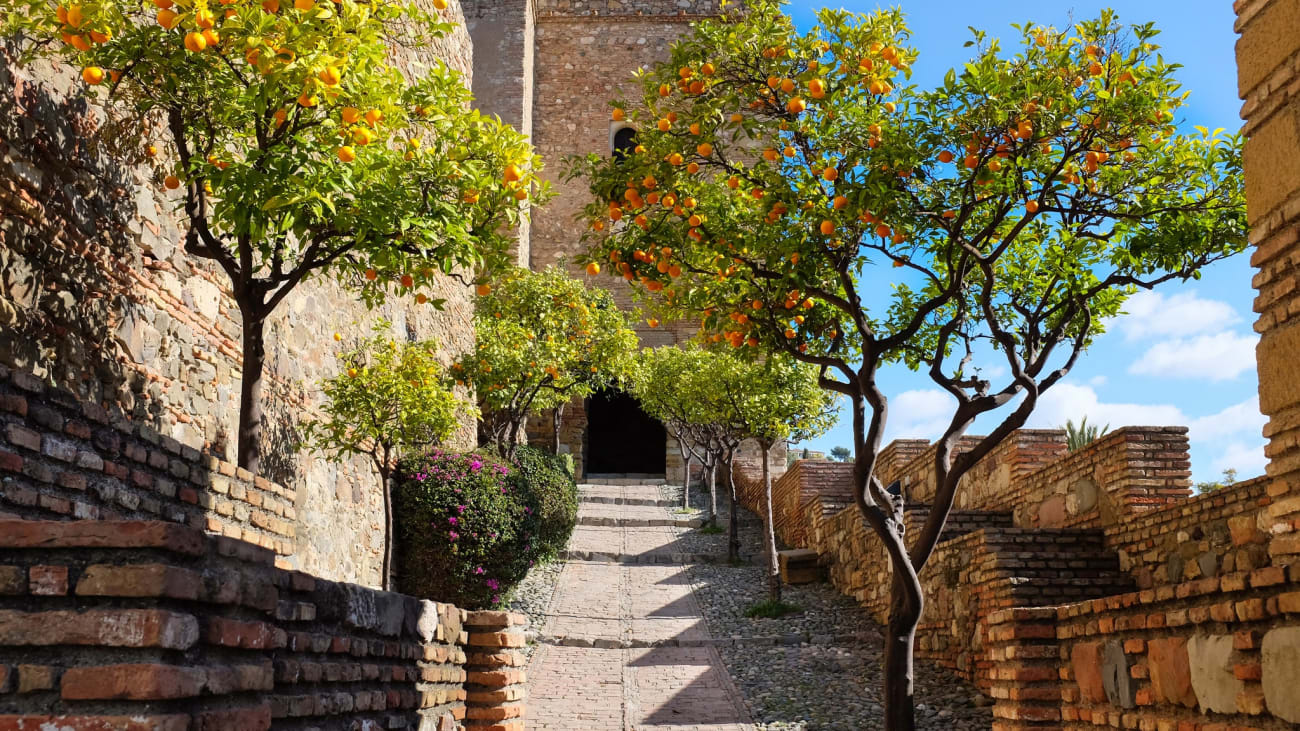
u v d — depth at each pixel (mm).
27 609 2197
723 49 6094
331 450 9023
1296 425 2857
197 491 5438
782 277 6289
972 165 6074
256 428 5887
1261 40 3018
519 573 11359
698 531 18219
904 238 6328
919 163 6000
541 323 15945
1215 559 7305
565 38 26500
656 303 7598
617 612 12711
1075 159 6629
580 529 17766
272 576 2871
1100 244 7441
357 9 4453
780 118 6262
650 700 9414
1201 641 3199
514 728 5164
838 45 6066
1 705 2107
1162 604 3496
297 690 3023
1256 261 3049
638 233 6664
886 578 11820
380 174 4973
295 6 4133
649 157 6258
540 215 25312
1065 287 7422
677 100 6547
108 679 2111
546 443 24000
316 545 8578
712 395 14828
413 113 5453
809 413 14695
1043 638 5059
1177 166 6656
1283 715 2783
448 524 10766
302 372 8484
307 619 3133
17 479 4035
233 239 6746
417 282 5242
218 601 2461
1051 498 10188
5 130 4520
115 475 4727
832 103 6062
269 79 4199
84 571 2215
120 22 4344
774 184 6020
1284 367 2924
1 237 4480
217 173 4520
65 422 4430
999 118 5934
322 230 5180
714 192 6602
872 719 8734
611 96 26219
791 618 12500
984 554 8953
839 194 5918
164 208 6012
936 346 7652
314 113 4879
